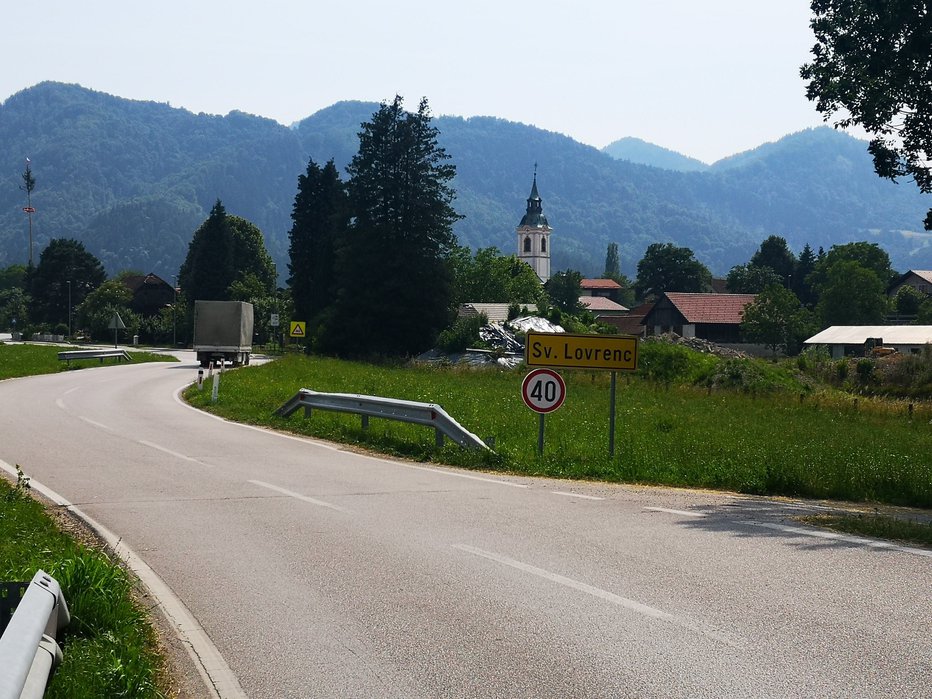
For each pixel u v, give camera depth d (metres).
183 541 9.38
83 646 5.85
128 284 164.38
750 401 33.72
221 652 6.08
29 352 62.56
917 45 16.66
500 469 15.19
